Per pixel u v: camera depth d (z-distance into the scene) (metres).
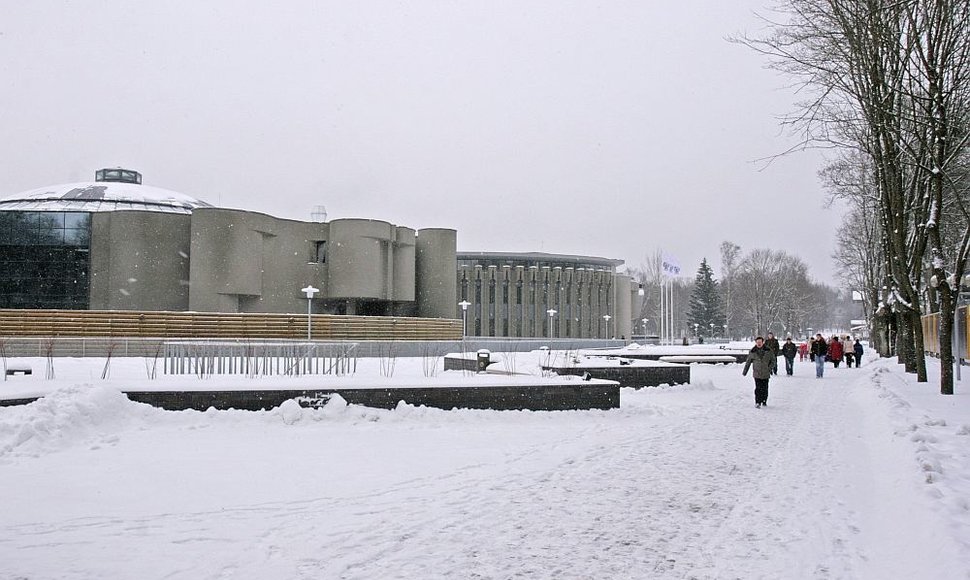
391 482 9.38
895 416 14.41
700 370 34.50
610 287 93.06
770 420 16.02
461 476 9.80
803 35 19.08
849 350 38.59
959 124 19.55
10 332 43.16
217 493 8.70
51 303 53.03
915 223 23.97
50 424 11.57
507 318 85.06
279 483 9.26
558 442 12.71
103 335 44.38
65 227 53.56
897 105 20.08
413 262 64.44
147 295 53.22
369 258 58.97
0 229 53.22
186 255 54.34
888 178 22.77
